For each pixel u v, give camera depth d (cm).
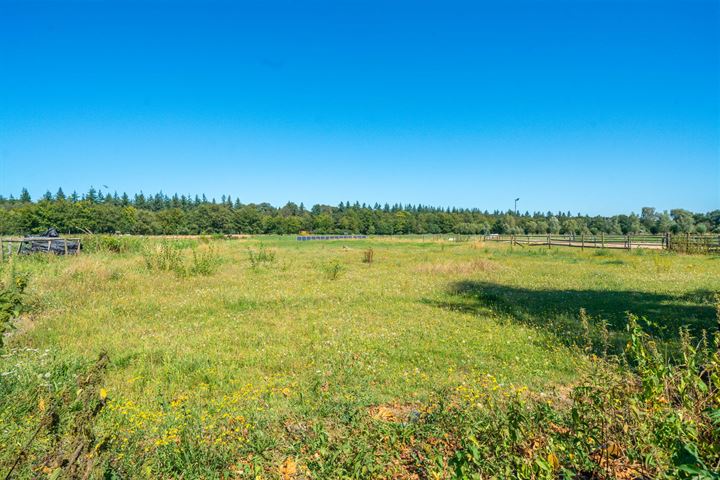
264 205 13875
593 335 843
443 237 7450
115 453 354
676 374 393
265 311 1090
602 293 1374
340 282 1587
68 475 286
